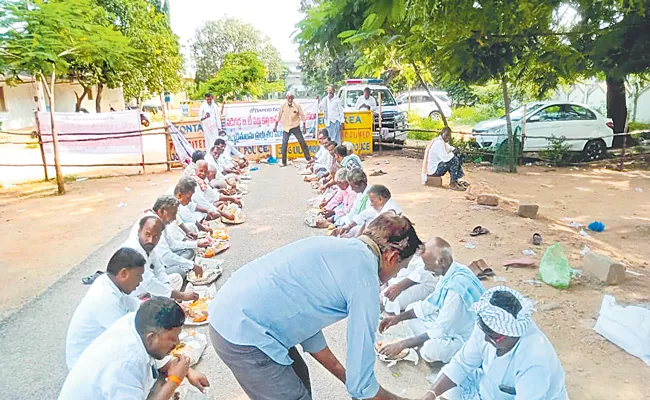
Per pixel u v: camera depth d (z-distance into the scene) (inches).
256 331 82.3
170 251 182.9
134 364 90.4
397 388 126.0
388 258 86.7
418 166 474.3
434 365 135.0
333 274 82.0
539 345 89.7
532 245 229.1
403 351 138.6
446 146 370.6
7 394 126.8
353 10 279.6
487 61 382.0
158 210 176.4
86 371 89.7
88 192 387.5
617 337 140.1
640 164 491.8
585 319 156.3
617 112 583.8
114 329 95.0
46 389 129.0
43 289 192.2
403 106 987.3
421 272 150.6
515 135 463.2
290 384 86.3
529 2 245.3
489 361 96.5
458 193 349.1
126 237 260.5
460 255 216.4
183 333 152.2
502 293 91.1
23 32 340.5
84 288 193.0
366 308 80.5
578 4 278.2
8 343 151.9
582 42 324.5
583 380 124.4
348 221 226.5
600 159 524.4
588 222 284.0
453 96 1127.6
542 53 368.2
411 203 319.0
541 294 174.9
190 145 495.8
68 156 621.9
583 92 965.8
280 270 84.0
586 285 183.2
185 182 217.2
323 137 395.2
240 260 218.4
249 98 1239.5
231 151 489.7
